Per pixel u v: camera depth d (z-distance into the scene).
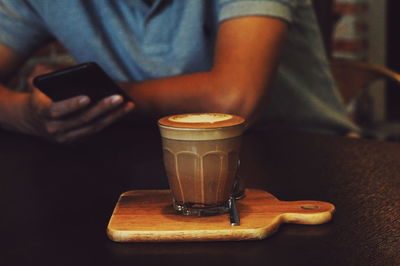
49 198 0.74
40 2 1.42
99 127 1.09
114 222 0.61
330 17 1.84
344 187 0.74
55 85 0.94
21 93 1.28
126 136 1.17
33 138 1.20
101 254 0.54
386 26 3.65
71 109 1.03
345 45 3.51
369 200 0.68
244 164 0.90
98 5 1.40
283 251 0.53
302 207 0.64
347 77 1.75
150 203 0.68
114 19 1.39
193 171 0.61
